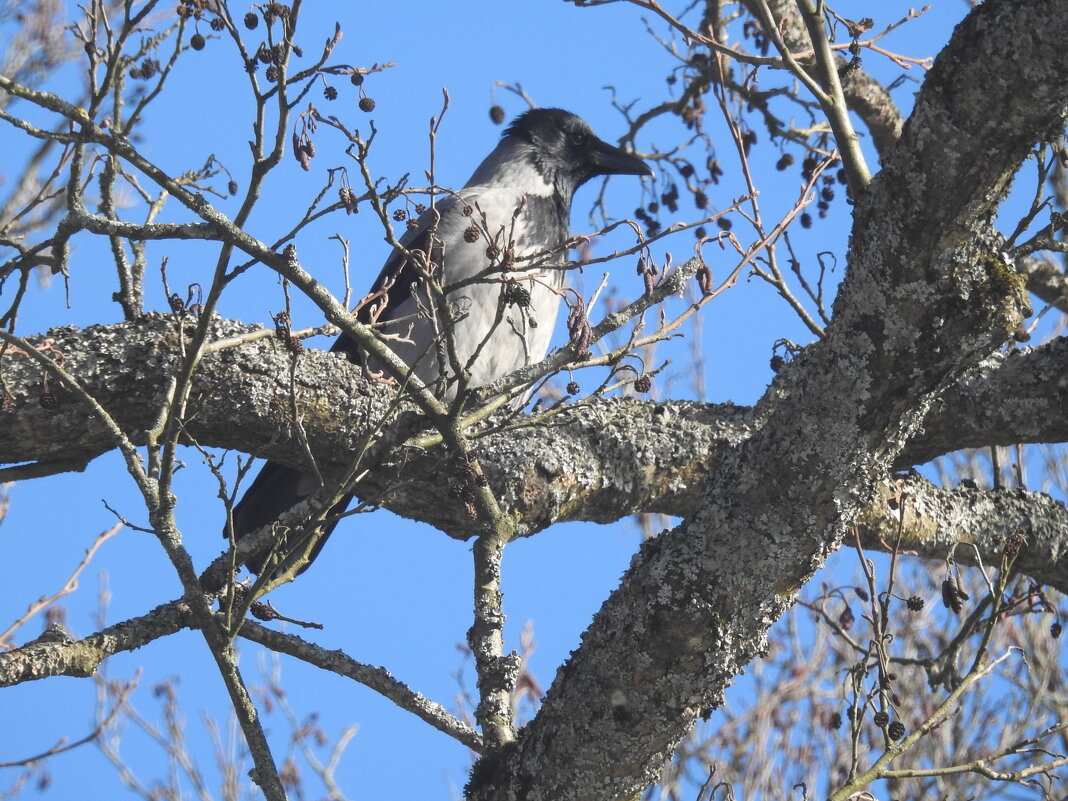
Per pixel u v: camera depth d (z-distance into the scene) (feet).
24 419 24.11
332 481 25.73
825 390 18.93
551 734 20.66
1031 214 19.21
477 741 22.21
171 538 20.01
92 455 25.45
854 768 22.79
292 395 21.34
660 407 28.30
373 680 22.39
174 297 20.48
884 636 23.40
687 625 19.70
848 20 26.48
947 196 17.57
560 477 26.68
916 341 18.29
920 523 28.12
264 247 20.08
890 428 18.95
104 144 19.12
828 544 19.63
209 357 24.98
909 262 17.98
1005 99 16.89
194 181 26.96
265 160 19.06
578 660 20.85
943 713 23.06
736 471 19.92
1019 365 26.99
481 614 22.52
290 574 20.83
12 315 21.99
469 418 22.74
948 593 24.91
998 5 16.97
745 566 19.61
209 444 25.84
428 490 25.82
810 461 19.12
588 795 20.53
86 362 24.49
